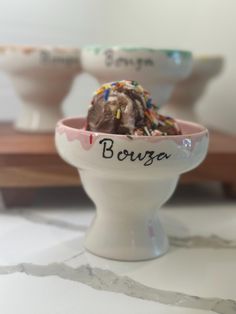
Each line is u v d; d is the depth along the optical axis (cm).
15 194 37
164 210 38
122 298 24
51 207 37
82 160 26
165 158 25
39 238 31
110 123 26
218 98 56
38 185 36
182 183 42
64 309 22
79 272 26
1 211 36
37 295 24
